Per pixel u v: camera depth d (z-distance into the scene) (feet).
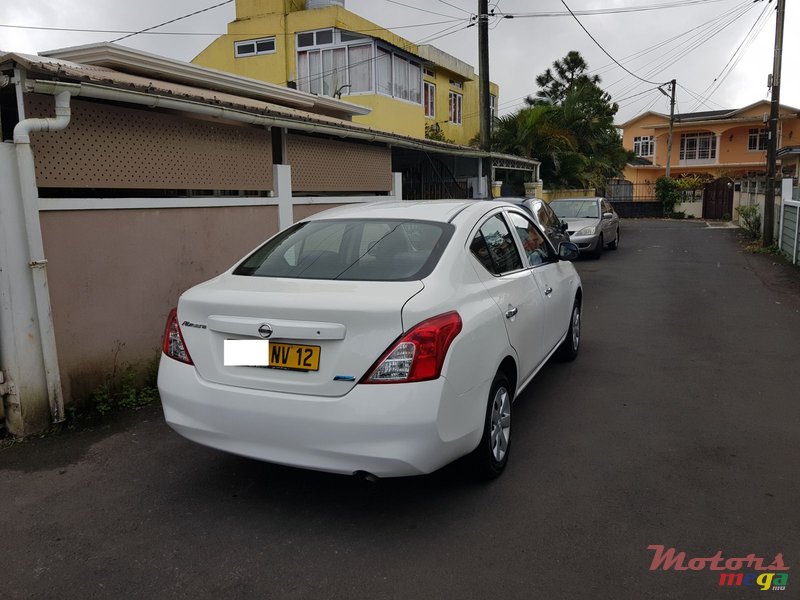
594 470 13.02
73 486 12.62
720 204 113.09
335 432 10.01
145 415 16.43
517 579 9.47
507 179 80.89
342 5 65.46
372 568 9.81
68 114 15.03
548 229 36.37
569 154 84.23
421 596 9.12
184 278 19.58
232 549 10.40
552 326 17.08
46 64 14.71
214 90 29.40
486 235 14.08
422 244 12.46
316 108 37.52
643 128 159.22
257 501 11.98
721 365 20.49
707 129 148.36
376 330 10.02
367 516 11.36
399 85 64.90
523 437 14.78
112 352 17.28
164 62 25.86
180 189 19.81
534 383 18.78
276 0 62.08
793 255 46.70
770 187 56.29
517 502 11.75
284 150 25.17
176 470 13.33
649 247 61.21
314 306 10.16
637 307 30.66
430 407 9.99
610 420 15.79
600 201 55.93
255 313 10.61
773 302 31.40
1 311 14.39
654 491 12.08
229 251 21.44
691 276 41.14
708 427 15.25
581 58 114.32
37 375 14.93
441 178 53.57
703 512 11.28
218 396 10.84
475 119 91.15
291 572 9.76
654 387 18.31
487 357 11.66
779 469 12.94
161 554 10.30
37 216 14.66
